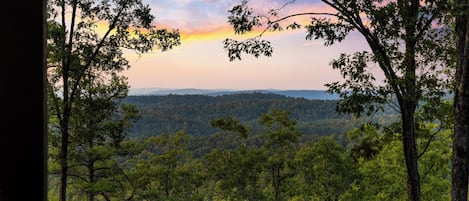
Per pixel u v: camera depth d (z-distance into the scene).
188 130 96.00
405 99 10.50
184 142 34.22
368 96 10.83
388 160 24.70
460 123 8.05
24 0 0.89
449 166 23.53
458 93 8.15
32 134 0.90
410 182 11.66
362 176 26.05
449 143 22.08
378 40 10.77
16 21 0.89
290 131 33.16
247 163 33.38
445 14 9.33
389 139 13.64
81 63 16.70
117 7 16.14
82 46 15.98
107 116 18.31
